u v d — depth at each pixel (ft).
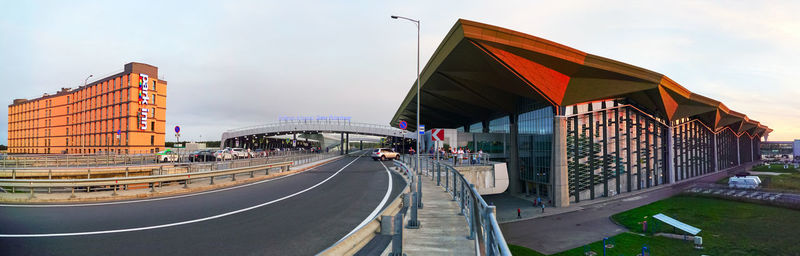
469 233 19.35
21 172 66.95
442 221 23.72
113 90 206.59
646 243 103.96
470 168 99.60
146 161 99.50
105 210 33.37
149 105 203.51
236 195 43.55
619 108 150.61
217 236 23.66
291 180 62.49
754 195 176.35
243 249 20.67
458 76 124.36
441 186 46.26
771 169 329.52
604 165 143.43
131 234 24.11
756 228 123.24
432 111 238.48
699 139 247.09
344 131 226.58
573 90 120.47
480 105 169.58
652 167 174.50
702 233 116.78
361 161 138.51
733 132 367.25
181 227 26.27
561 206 128.06
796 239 110.42
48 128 268.41
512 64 103.40
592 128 139.13
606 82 119.75
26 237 23.12
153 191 44.19
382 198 40.70
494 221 10.56
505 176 104.32
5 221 28.27
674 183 186.60
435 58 120.47
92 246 21.08
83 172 69.82
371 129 231.50
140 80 198.08
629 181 154.61
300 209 33.76
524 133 151.23
